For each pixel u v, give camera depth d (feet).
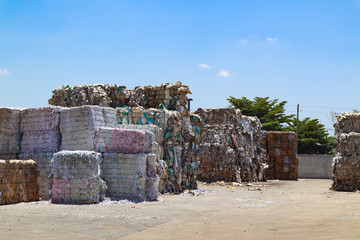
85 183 48.11
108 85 76.13
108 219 36.68
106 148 53.11
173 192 65.98
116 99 75.92
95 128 54.19
